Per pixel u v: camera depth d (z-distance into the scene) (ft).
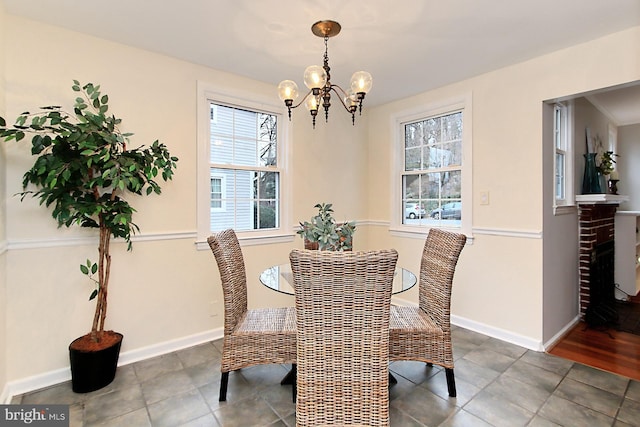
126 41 7.73
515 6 6.31
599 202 10.96
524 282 8.93
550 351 8.63
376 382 4.79
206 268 9.25
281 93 6.95
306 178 11.37
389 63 8.91
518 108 8.96
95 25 7.04
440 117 11.19
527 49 8.12
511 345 8.96
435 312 6.81
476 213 9.93
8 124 6.56
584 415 6.01
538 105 8.60
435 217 11.40
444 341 6.50
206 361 8.11
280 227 10.95
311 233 7.04
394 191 12.47
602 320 10.24
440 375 7.43
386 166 12.71
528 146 8.80
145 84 8.18
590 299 10.67
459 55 8.44
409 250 11.97
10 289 6.65
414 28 7.11
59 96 7.12
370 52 8.26
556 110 10.27
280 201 10.94
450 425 5.76
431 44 7.84
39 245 6.93
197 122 9.02
